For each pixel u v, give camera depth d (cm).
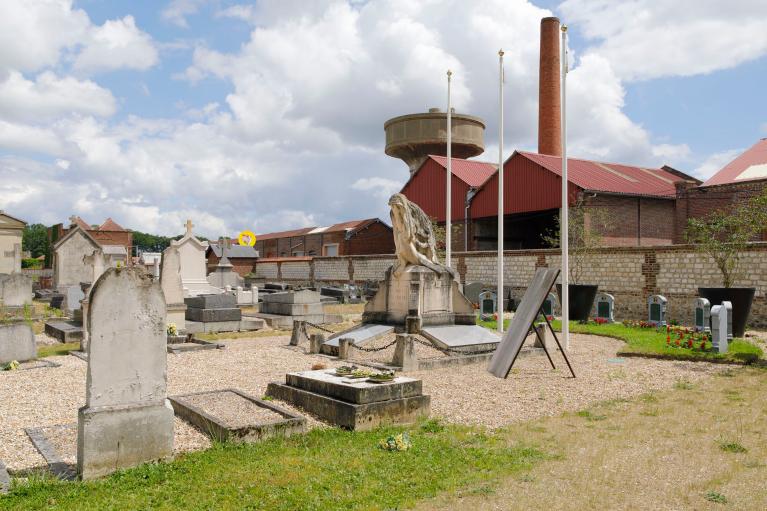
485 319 2158
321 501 471
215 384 998
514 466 557
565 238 1403
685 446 623
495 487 504
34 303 2781
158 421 569
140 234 12525
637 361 1225
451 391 927
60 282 3183
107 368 547
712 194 2869
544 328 1359
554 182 3061
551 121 4238
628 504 468
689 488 502
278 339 1683
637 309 2150
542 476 532
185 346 1429
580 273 2367
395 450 604
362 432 683
